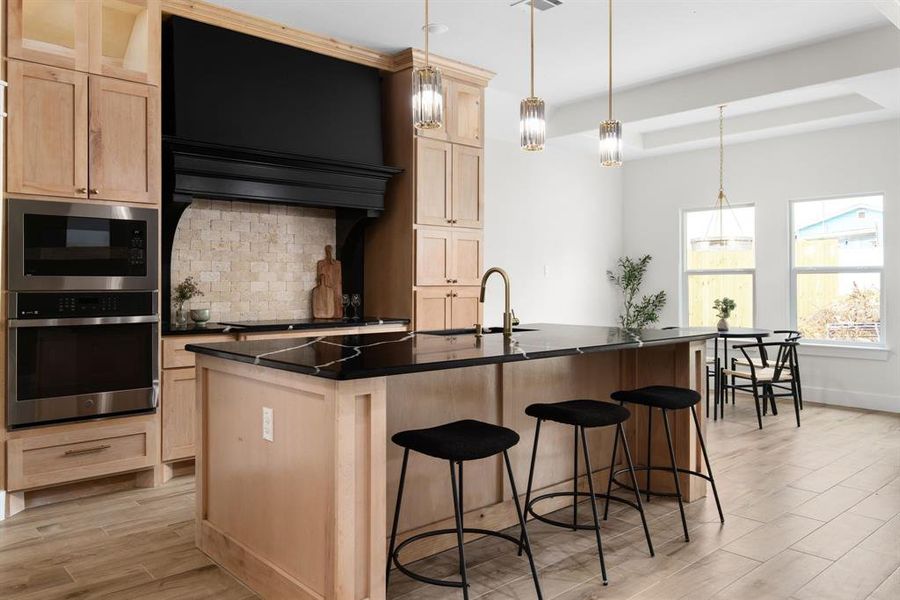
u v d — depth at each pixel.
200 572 2.71
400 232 5.09
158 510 3.44
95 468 3.60
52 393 3.45
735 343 7.16
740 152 7.17
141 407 3.75
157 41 3.81
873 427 5.49
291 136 4.49
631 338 3.22
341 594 2.15
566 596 2.47
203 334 4.04
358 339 3.19
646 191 7.98
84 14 3.54
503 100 6.32
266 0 4.09
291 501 2.39
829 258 6.65
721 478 4.03
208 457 2.93
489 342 3.02
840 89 5.70
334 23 4.45
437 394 2.92
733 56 5.12
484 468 3.11
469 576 2.65
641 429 3.78
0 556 2.85
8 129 3.30
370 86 4.98
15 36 3.32
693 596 2.47
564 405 2.90
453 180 5.25
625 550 2.91
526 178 6.99
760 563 2.77
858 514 3.37
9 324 3.30
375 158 4.95
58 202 3.45
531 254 7.04
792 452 4.66
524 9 4.23
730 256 7.35
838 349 6.48
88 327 3.57
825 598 2.46
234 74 4.27
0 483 3.31
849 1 4.15
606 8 4.22
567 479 3.52
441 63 5.09
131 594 2.51
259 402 2.57
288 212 5.08
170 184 4.00
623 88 5.96
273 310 5.00
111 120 3.63
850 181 6.39
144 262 3.74
